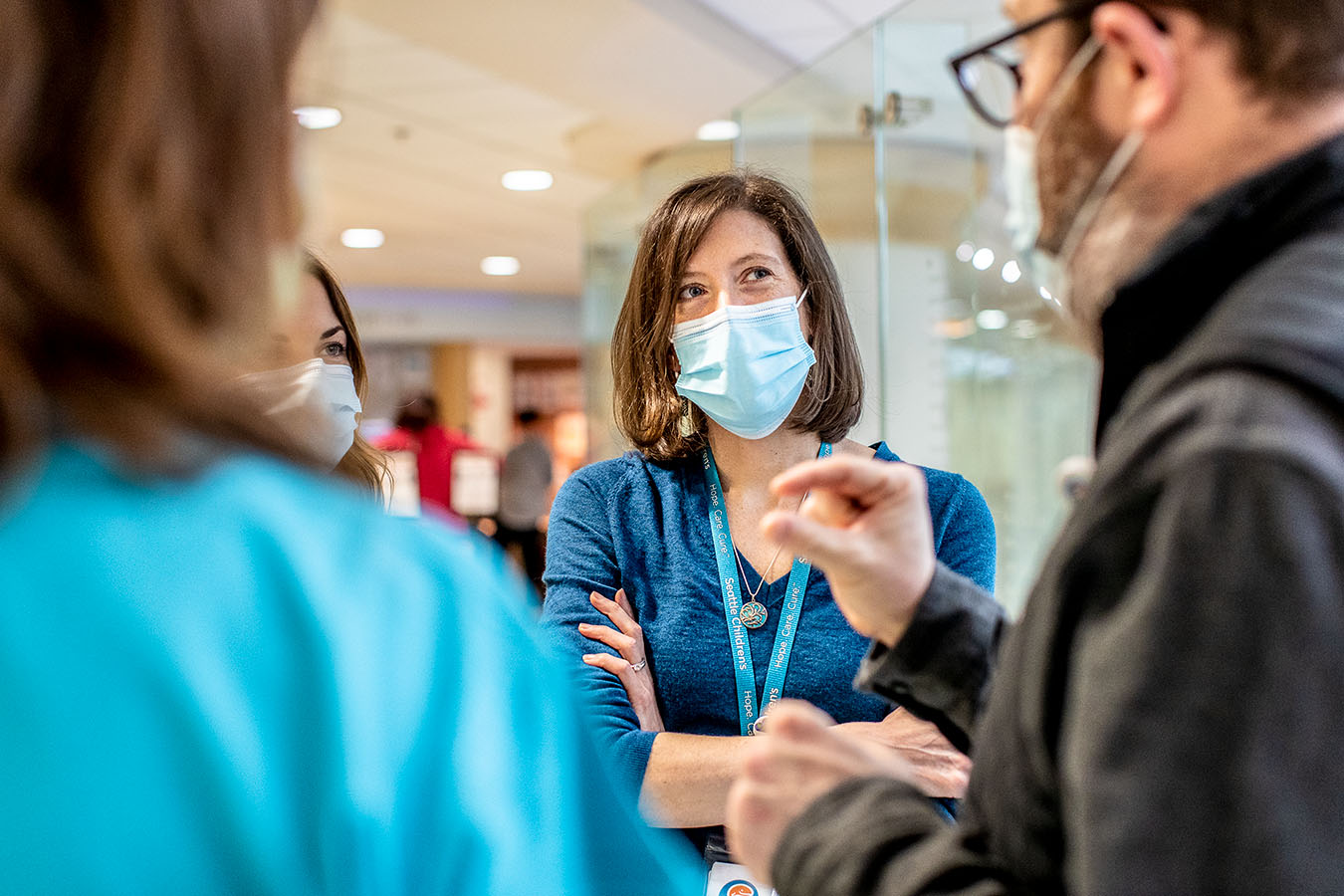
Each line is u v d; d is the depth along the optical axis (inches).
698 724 46.3
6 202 12.4
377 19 131.2
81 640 12.3
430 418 274.4
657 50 143.4
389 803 13.7
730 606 47.3
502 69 149.6
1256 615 14.4
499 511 296.4
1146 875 14.5
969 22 116.7
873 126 127.3
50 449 12.9
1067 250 20.9
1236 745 14.3
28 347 12.5
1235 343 16.1
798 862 19.8
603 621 47.5
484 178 240.1
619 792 17.5
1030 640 17.6
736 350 47.4
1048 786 17.1
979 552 48.8
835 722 44.9
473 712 14.9
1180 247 18.2
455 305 461.1
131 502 13.1
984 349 140.6
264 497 14.3
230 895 12.5
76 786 12.0
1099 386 20.1
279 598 13.6
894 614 25.4
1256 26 17.4
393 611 14.7
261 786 12.8
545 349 527.8
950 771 41.2
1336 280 16.4
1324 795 14.3
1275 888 14.2
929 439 138.3
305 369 42.1
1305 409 15.1
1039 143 20.8
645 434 52.2
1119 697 15.2
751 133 143.3
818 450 51.6
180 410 13.6
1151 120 18.5
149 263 13.0
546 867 15.1
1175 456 15.7
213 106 13.8
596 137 192.2
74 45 13.0
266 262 14.8
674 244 50.3
